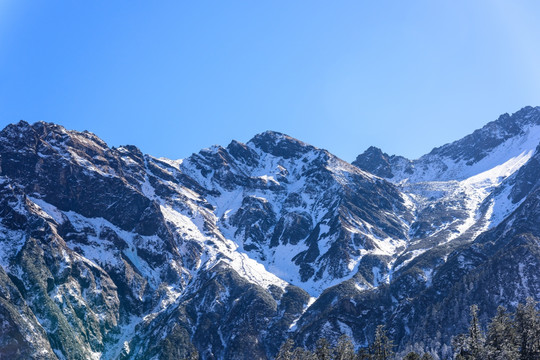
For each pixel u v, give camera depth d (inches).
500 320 6855.3
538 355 6294.3
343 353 7042.3
